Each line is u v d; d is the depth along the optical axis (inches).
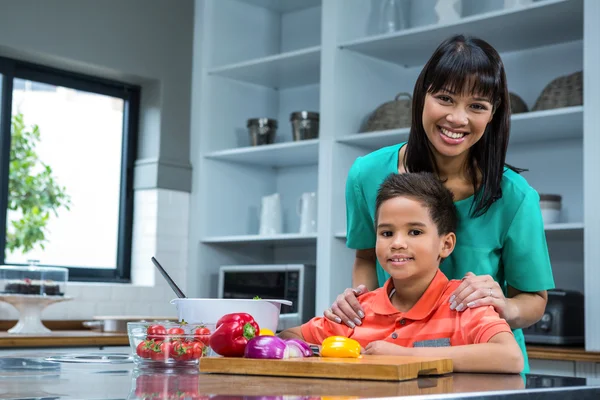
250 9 176.1
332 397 32.5
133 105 165.6
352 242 74.4
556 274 137.9
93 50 152.8
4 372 45.8
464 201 65.5
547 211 126.2
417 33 136.0
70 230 156.6
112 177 163.2
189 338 48.4
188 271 165.2
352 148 147.9
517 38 136.6
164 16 164.2
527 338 122.3
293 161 170.1
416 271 56.4
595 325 112.7
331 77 145.6
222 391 35.1
